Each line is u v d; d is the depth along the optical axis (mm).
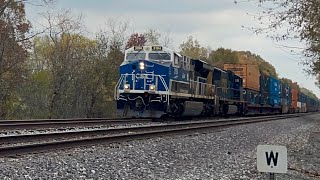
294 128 30719
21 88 37438
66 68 39125
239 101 39375
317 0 11898
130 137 14523
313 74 18484
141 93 24906
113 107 43719
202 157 12461
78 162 9438
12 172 7793
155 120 25625
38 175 7805
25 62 38219
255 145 17078
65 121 20891
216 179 9156
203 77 31516
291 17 12344
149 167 9859
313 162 14180
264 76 50625
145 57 25766
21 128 16500
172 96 25031
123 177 8438
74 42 43125
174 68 25516
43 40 46312
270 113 56125
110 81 43844
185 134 18016
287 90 65938
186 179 8773
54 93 37875
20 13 33344
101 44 44250
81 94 40219
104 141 13078
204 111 31469
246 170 10758
